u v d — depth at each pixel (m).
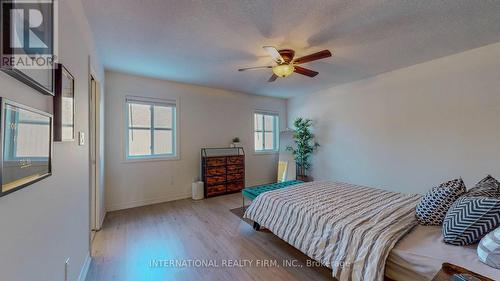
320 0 1.78
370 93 3.97
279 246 2.39
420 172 3.32
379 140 3.85
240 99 5.16
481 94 2.74
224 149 4.87
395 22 2.12
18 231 0.86
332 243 1.70
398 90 3.56
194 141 4.46
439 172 3.12
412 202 2.21
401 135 3.54
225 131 4.90
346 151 4.41
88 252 2.03
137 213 3.43
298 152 5.13
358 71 3.63
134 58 2.99
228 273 1.92
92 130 2.71
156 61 3.11
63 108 1.31
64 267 1.38
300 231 1.97
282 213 2.23
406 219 1.78
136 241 2.49
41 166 1.02
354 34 2.35
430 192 1.81
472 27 2.24
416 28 2.24
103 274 1.89
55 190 1.23
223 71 3.56
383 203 2.18
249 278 1.85
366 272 1.41
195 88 4.47
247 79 4.05
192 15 1.99
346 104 4.39
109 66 3.32
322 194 2.54
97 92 2.79
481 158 2.75
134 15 1.98
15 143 0.81
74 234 1.60
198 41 2.49
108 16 1.99
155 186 4.00
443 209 1.67
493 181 1.77
